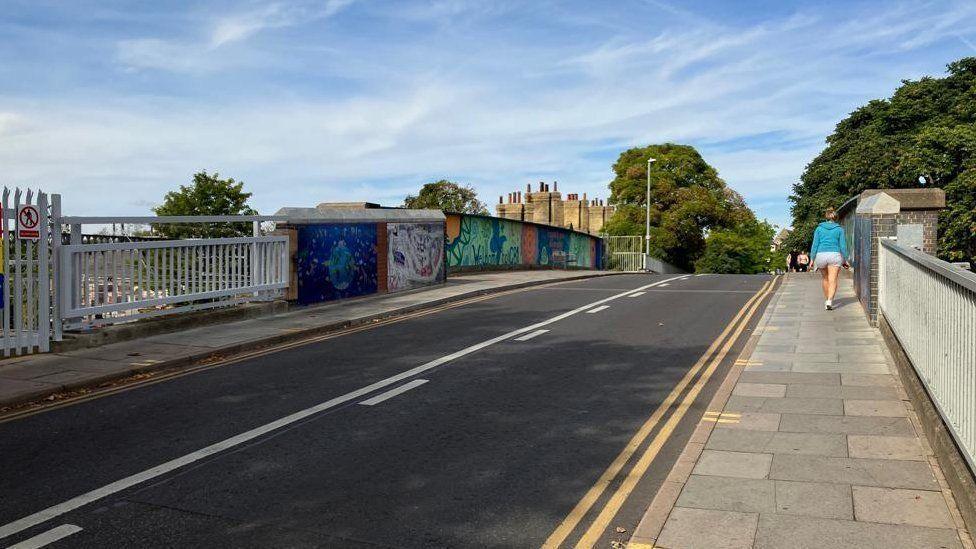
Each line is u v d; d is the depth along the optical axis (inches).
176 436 241.9
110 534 167.0
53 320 382.3
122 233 434.3
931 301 219.3
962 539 150.1
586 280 914.1
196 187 1177.4
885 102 1879.9
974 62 1704.0
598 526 169.9
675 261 2272.4
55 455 223.9
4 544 162.2
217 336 427.5
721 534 158.4
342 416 263.4
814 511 167.6
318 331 462.9
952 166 1488.7
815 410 250.1
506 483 197.5
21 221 367.6
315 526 170.6
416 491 192.1
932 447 203.3
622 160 2372.0
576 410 269.1
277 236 539.2
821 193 1943.9
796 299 581.3
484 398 287.1
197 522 173.3
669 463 212.4
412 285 722.8
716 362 350.3
